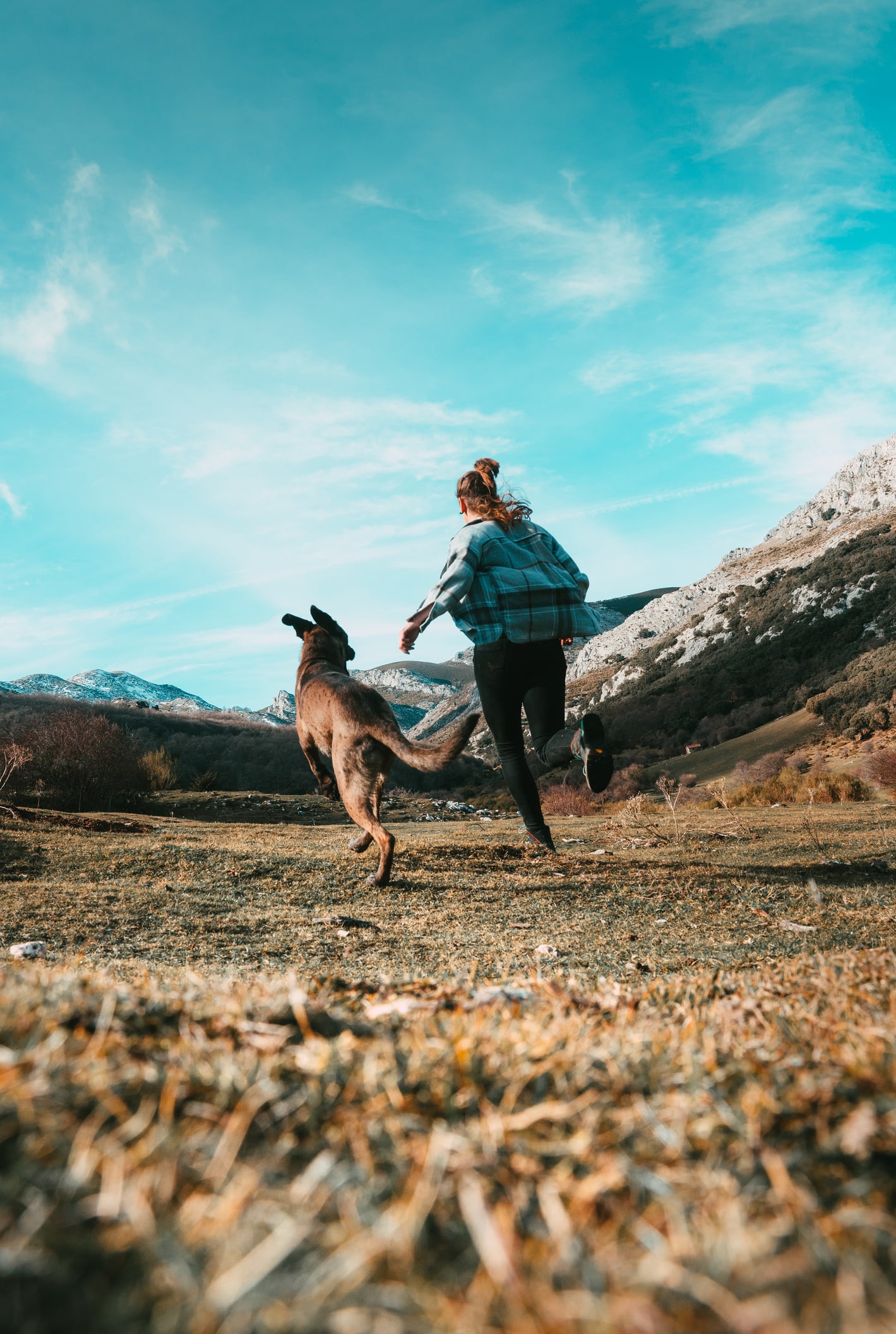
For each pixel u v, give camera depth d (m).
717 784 10.86
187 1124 0.77
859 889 6.67
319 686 5.81
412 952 4.38
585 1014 1.60
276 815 19.94
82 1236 0.56
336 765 5.85
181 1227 0.58
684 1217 0.62
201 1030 1.15
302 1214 0.60
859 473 124.12
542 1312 0.49
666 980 2.76
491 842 9.09
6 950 4.21
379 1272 0.55
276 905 5.88
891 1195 0.68
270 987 1.51
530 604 3.61
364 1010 1.61
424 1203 0.62
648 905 6.07
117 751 20.70
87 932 4.84
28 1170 0.63
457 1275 0.55
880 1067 0.99
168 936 4.82
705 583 122.19
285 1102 0.84
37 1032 0.97
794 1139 0.80
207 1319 0.47
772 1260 0.55
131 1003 1.24
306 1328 0.47
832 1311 0.48
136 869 6.98
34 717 28.19
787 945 4.42
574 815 20.20
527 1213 0.65
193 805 21.03
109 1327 0.47
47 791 19.28
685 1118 0.84
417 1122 0.82
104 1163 0.66
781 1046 1.24
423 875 7.06
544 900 6.21
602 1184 0.67
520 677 3.80
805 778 19.36
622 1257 0.57
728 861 8.34
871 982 1.84
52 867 6.89
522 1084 0.94
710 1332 0.47
